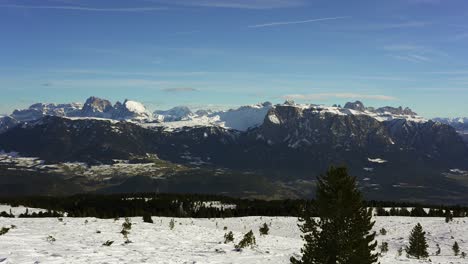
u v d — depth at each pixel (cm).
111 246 3136
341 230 2350
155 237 4000
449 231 8012
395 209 14125
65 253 2598
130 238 3738
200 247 3562
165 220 9325
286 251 3762
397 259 4128
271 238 5319
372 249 2380
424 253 5059
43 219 5166
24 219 5028
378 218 9931
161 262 2588
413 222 9194
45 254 2503
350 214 2339
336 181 2370
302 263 2430
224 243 4009
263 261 3022
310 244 2400
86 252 2705
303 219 2430
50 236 3188
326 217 2372
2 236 3152
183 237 4247
